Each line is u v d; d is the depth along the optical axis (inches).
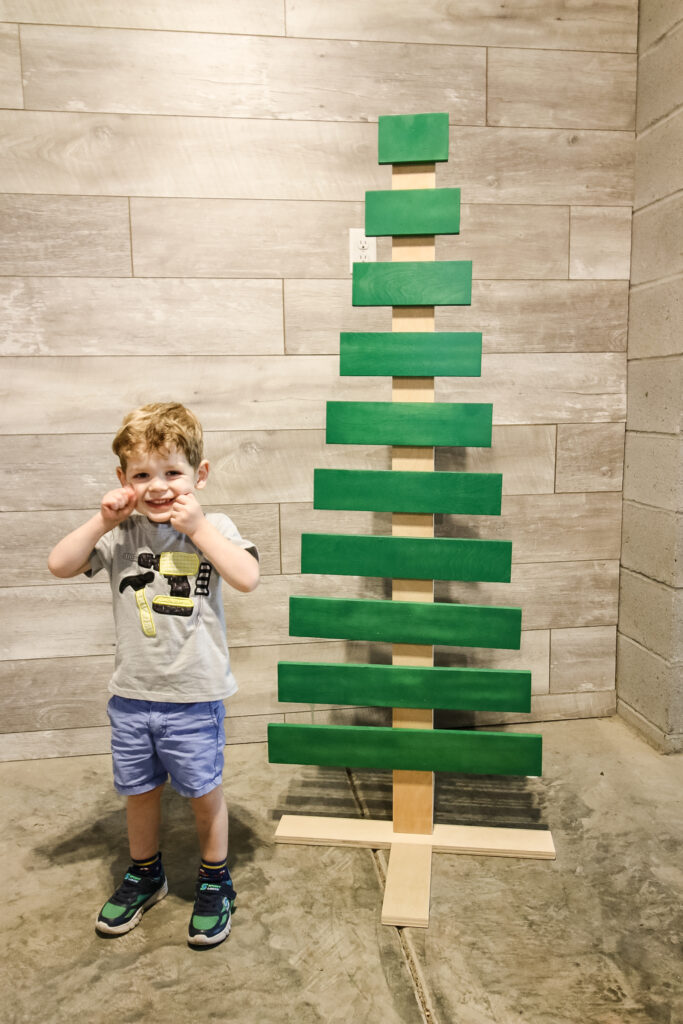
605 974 49.8
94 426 76.0
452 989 48.6
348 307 77.3
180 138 73.5
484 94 76.1
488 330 79.4
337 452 79.3
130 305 75.0
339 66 74.3
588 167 78.6
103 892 58.4
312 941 53.1
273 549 80.0
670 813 68.4
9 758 78.9
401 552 62.3
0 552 76.1
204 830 54.6
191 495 52.4
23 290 73.4
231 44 72.8
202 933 52.2
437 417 60.9
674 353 73.5
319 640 81.6
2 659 77.5
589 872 60.5
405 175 59.6
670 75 71.8
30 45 70.4
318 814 69.0
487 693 62.9
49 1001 47.9
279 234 75.8
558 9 75.9
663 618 77.3
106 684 79.3
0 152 71.3
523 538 83.3
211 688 53.0
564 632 85.4
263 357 77.2
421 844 63.5
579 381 81.6
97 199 73.2
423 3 74.2
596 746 80.7
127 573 53.0
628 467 82.7
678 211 71.6
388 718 82.9
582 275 80.0
